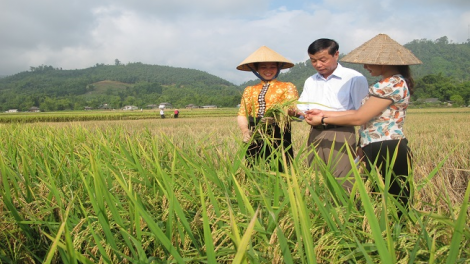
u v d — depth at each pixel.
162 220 2.63
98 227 2.57
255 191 2.97
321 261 2.15
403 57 3.45
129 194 2.29
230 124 25.31
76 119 54.31
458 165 6.44
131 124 27.70
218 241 2.43
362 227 2.38
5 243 2.72
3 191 2.82
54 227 2.66
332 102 4.61
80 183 3.41
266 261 2.02
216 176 3.04
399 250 2.15
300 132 10.20
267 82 4.80
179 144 5.32
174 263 2.23
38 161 4.18
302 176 2.61
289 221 2.29
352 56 3.64
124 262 2.34
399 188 3.57
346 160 4.37
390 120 3.60
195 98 180.88
